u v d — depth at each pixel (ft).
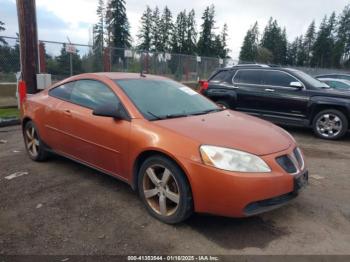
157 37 231.30
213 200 10.55
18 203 13.17
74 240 10.68
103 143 13.61
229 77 30.66
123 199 13.65
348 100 25.14
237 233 11.28
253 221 12.09
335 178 16.92
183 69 67.10
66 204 13.14
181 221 11.49
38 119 17.19
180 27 234.58
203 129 11.92
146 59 56.54
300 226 11.85
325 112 26.07
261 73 29.12
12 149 20.63
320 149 23.03
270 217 12.42
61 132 15.80
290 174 11.19
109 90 14.26
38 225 11.54
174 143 11.22
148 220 12.01
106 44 188.75
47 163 17.89
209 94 31.14
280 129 13.85
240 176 10.31
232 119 13.80
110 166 13.67
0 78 35.78
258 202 10.69
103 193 14.17
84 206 12.99
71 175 16.19
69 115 15.19
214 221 12.01
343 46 253.85
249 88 29.25
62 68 41.01
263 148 11.21
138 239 10.81
